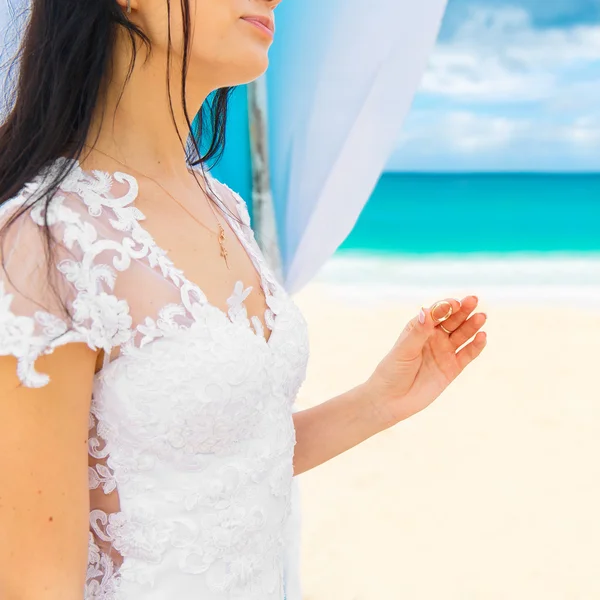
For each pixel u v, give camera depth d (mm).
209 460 1017
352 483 5559
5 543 854
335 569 4375
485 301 13133
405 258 17109
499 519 5094
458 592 4199
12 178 964
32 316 843
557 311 12000
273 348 1111
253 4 1070
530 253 17609
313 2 2686
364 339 10164
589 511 5234
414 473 5758
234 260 1157
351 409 1429
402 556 4559
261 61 1081
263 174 2814
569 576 4402
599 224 20000
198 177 1346
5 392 842
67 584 875
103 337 907
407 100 2662
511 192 22516
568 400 7555
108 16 1002
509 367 8664
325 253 2820
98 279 923
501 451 6246
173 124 1132
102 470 984
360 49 2637
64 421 871
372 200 21438
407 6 2566
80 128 989
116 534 991
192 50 1041
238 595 1048
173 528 994
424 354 1433
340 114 2701
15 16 1208
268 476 1087
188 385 964
